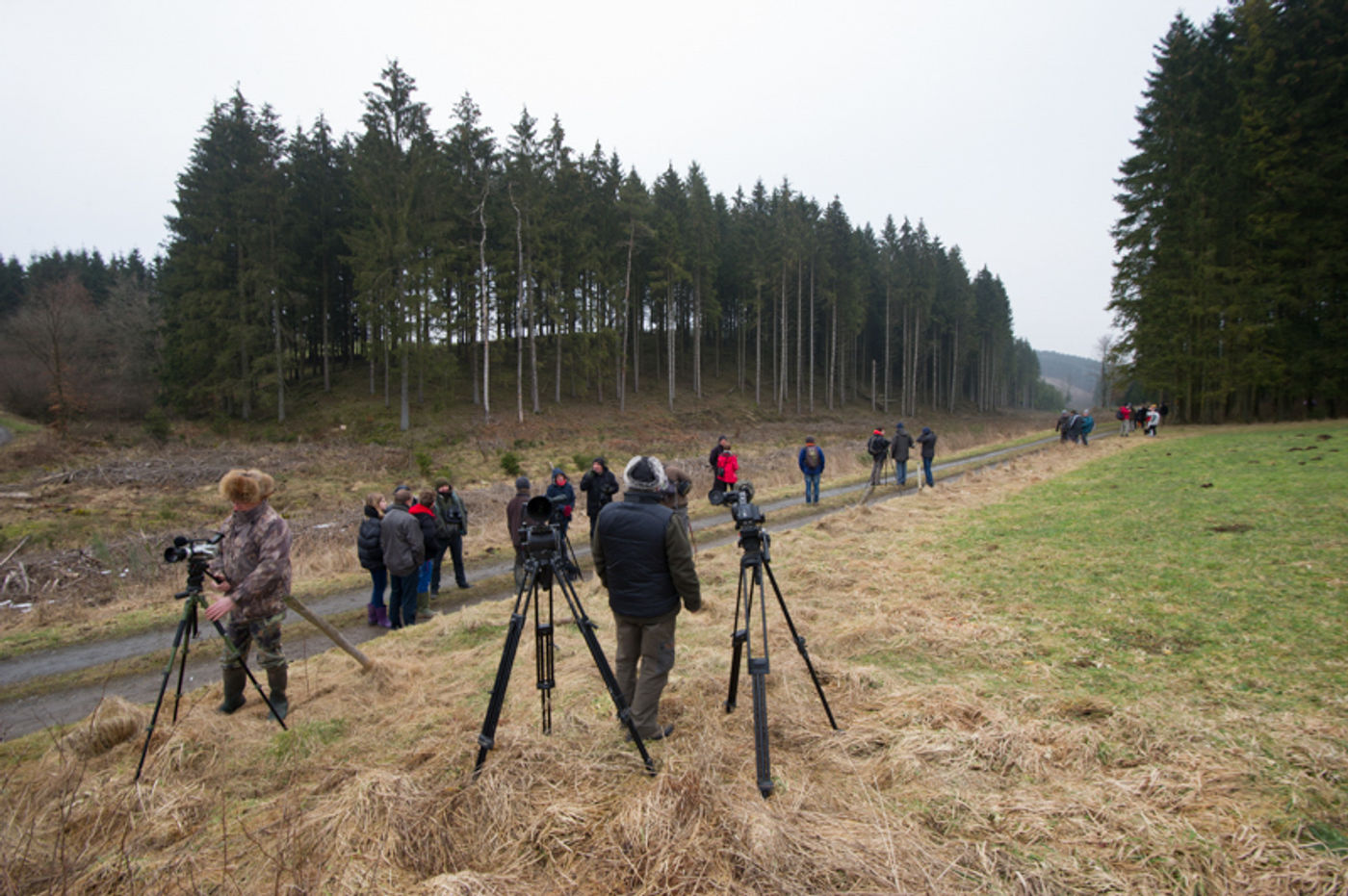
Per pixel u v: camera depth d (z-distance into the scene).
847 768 3.24
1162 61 31.97
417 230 34.38
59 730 4.73
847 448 30.23
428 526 7.89
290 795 3.37
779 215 53.97
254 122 37.25
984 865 2.44
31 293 37.19
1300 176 25.30
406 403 34.31
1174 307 30.23
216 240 36.03
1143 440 24.55
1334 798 2.74
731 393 55.72
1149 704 3.75
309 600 8.95
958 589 6.58
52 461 23.81
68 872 2.74
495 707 3.37
